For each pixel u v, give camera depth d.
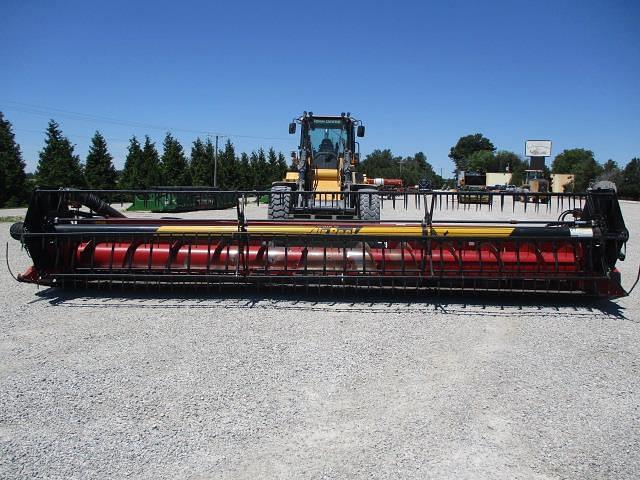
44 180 40.22
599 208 6.99
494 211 28.83
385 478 3.04
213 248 7.38
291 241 7.30
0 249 12.47
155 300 7.18
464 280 7.19
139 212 26.38
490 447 3.40
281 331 5.80
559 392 4.26
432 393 4.22
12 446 3.37
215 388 4.27
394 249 7.25
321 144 15.09
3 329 5.80
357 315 6.50
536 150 80.19
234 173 53.28
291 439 3.48
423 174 115.12
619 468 3.17
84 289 7.80
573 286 7.21
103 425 3.64
